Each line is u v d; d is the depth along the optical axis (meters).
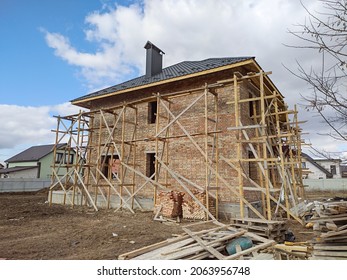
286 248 5.19
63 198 14.48
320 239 5.03
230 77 10.74
